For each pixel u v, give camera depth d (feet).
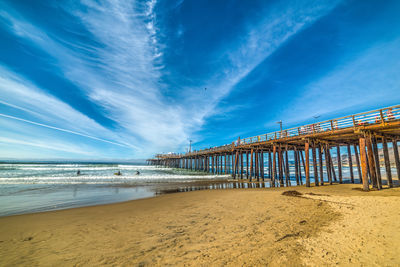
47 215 24.54
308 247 12.32
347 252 11.25
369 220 16.67
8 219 22.67
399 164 43.57
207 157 135.85
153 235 16.38
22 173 86.58
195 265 10.84
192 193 42.68
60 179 66.54
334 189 41.75
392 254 10.41
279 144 61.16
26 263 11.96
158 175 98.17
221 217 21.08
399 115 32.42
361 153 37.99
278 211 22.36
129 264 11.39
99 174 90.17
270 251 12.08
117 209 28.04
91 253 13.21
